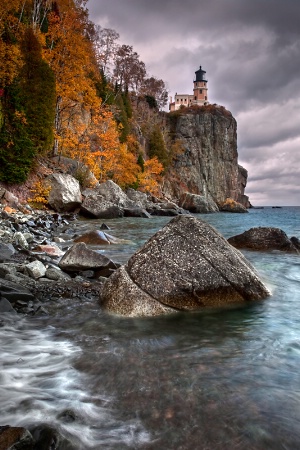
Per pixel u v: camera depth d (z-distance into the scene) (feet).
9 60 83.10
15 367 11.71
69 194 85.81
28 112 88.38
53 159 102.89
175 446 7.77
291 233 66.39
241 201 333.21
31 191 80.59
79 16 106.73
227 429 8.34
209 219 127.65
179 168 283.59
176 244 19.52
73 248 25.50
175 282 18.11
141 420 8.71
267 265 30.81
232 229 77.87
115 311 17.53
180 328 15.66
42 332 14.96
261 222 106.22
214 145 305.73
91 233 42.50
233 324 16.22
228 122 313.53
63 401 9.60
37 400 9.65
